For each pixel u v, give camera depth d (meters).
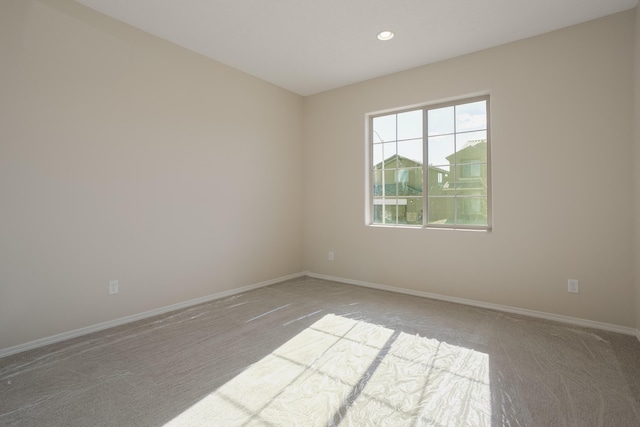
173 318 2.99
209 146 3.50
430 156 3.72
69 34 2.50
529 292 3.05
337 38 3.08
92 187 2.65
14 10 2.25
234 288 3.79
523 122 3.05
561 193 2.89
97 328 2.69
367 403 1.73
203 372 2.04
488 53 3.24
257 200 4.05
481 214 3.43
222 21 2.80
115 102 2.77
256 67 3.73
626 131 2.63
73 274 2.56
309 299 3.58
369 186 4.18
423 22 2.80
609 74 2.69
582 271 2.81
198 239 3.42
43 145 2.39
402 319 2.96
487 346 2.40
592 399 1.75
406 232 3.78
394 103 3.86
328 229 4.47
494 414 1.64
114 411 1.66
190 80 3.32
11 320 2.27
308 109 4.66
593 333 2.62
